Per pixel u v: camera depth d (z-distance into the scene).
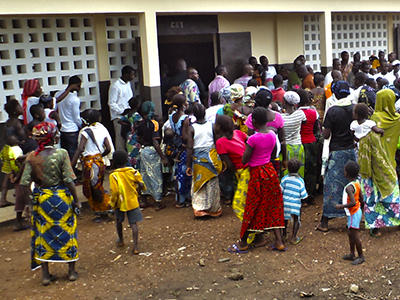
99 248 6.38
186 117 7.45
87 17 9.40
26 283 5.51
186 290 5.14
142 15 8.87
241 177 6.10
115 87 9.42
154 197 7.77
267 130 5.76
